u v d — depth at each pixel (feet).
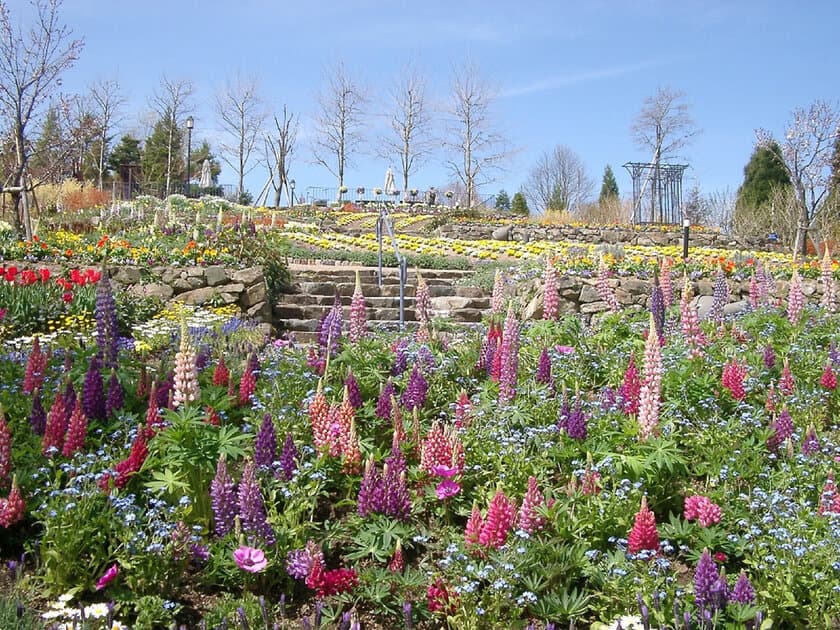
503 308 43.06
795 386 22.99
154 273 42.65
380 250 52.65
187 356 16.88
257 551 12.42
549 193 232.73
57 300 35.81
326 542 14.32
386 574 13.05
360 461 16.46
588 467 15.25
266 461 15.37
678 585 12.94
